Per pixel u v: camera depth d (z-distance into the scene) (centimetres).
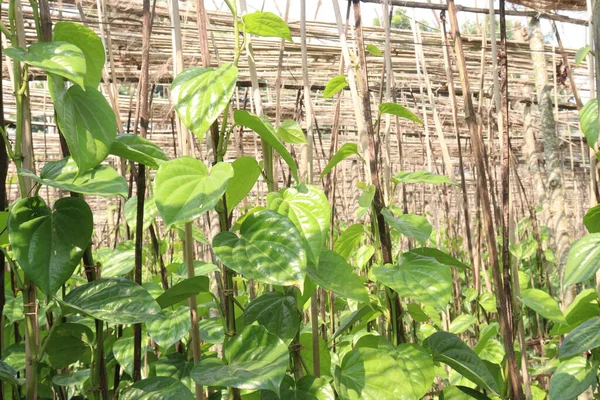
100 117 100
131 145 112
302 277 101
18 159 101
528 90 504
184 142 129
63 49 90
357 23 151
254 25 119
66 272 98
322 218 115
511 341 132
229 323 118
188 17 325
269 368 100
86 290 106
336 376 127
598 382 177
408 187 585
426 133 254
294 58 395
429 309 221
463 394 142
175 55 132
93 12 274
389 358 129
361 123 159
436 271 129
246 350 109
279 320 124
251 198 585
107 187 101
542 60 344
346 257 171
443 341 144
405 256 141
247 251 106
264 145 130
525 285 224
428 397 238
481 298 247
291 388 121
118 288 106
